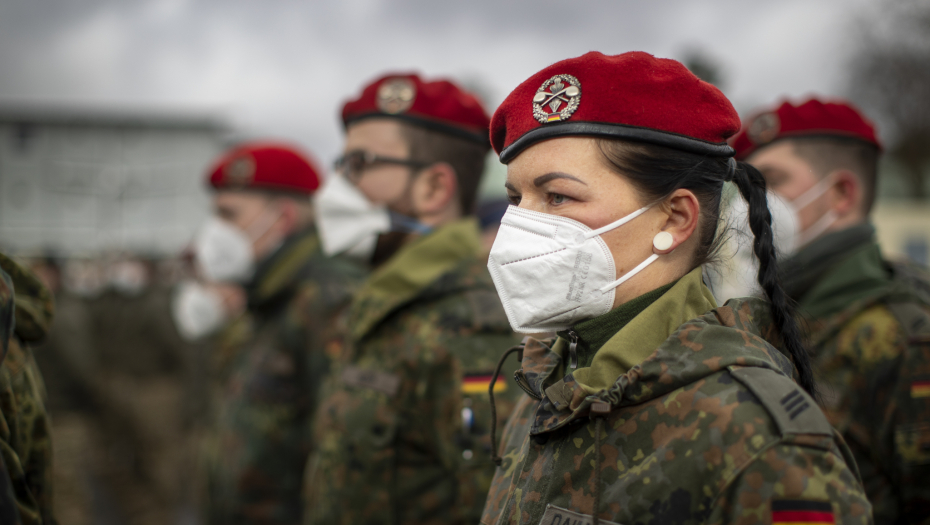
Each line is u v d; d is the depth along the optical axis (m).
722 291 1.38
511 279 1.20
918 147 16.44
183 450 6.18
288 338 3.03
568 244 1.14
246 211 3.54
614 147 1.12
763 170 2.42
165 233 25.48
